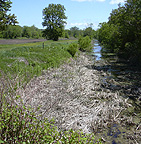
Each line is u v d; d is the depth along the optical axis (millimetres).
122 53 24250
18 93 4809
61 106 6277
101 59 21953
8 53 14953
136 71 14320
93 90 9445
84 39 33219
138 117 6582
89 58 22906
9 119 3154
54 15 61094
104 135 5410
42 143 3100
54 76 10922
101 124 5867
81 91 8641
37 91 7305
